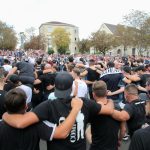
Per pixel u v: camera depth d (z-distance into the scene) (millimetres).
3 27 74000
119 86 8891
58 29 95500
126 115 4207
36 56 31484
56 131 3135
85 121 3432
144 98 4816
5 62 14297
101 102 4102
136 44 60875
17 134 3166
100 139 4008
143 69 10797
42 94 8930
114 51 83500
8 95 3230
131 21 60719
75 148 3322
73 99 3369
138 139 2615
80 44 80438
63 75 3352
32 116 3174
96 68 10922
